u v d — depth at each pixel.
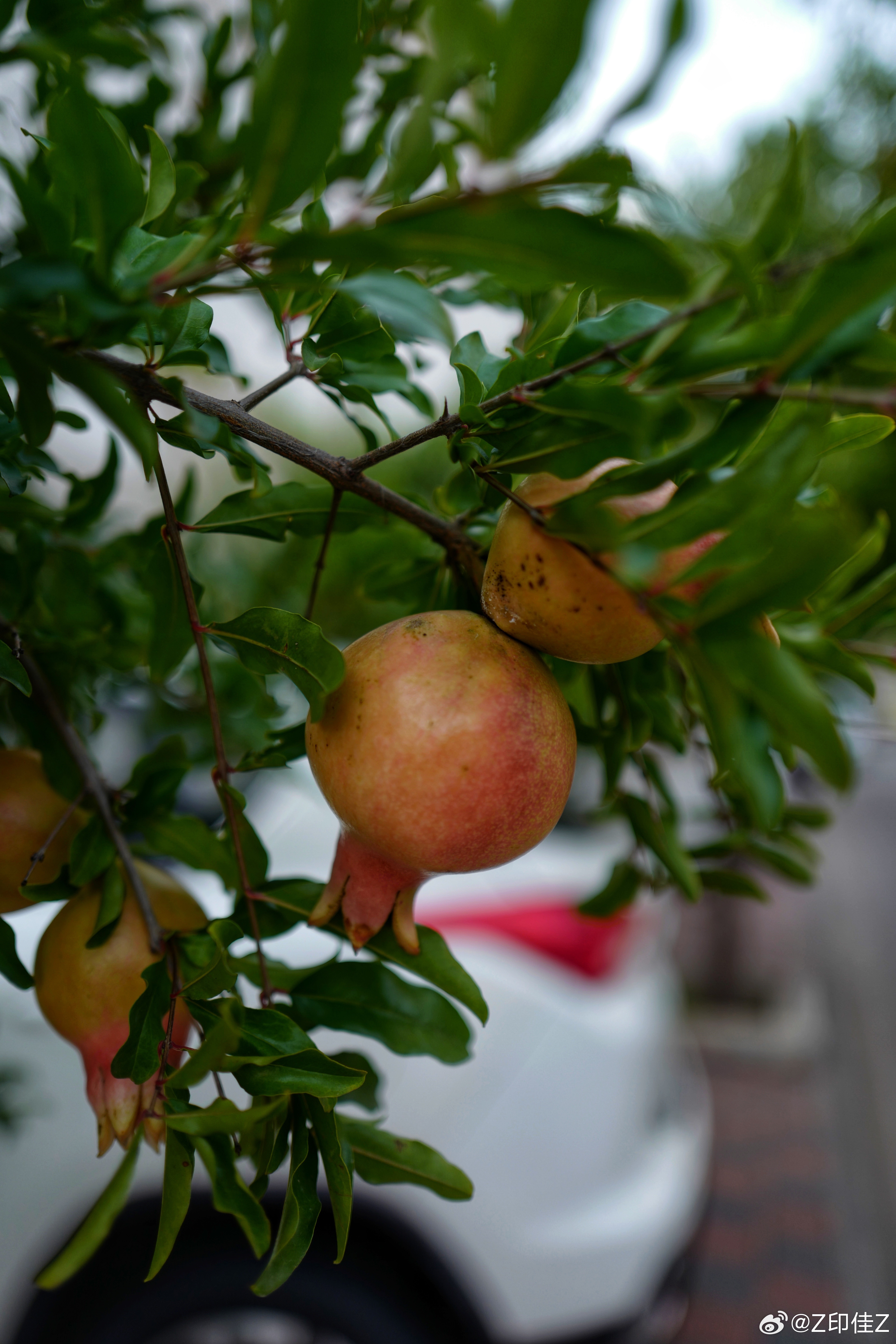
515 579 0.35
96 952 0.39
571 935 0.92
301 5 0.24
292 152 0.26
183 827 0.43
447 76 0.24
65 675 0.47
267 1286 0.34
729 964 2.00
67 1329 0.79
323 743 0.36
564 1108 0.86
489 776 0.34
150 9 0.56
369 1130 0.39
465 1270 0.83
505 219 0.25
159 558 0.42
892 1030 2.02
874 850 3.73
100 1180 0.79
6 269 0.28
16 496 0.43
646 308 0.33
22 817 0.42
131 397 0.34
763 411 0.30
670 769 2.02
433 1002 0.40
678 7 0.24
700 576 0.30
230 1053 0.35
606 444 0.33
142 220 0.37
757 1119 1.64
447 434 0.35
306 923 0.40
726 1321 1.21
